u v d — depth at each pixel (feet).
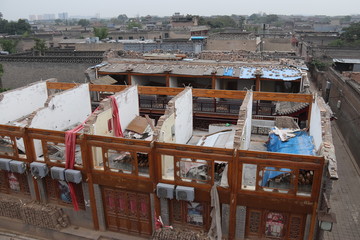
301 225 43.19
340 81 111.86
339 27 410.93
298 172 39.96
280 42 168.45
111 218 53.21
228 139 55.57
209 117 81.10
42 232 55.31
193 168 48.14
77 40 216.54
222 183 44.37
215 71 82.74
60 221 54.13
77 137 48.57
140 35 238.48
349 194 71.41
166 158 48.73
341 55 177.47
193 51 146.72
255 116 76.02
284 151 49.78
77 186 52.65
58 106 60.34
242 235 45.75
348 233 58.80
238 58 98.37
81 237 52.80
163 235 46.62
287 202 41.86
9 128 52.03
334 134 107.04
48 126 58.23
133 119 65.31
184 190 44.27
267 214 44.09
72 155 49.42
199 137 65.41
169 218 49.08
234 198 43.62
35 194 55.88
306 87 73.56
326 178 38.52
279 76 80.02
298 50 224.12
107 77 90.12
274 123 63.67
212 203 44.16
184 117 59.82
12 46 208.95
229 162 42.19
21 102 66.95
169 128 51.75
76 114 66.28
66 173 49.52
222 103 82.02
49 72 124.36
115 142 46.75
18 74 127.95
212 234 46.37
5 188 59.26
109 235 53.16
